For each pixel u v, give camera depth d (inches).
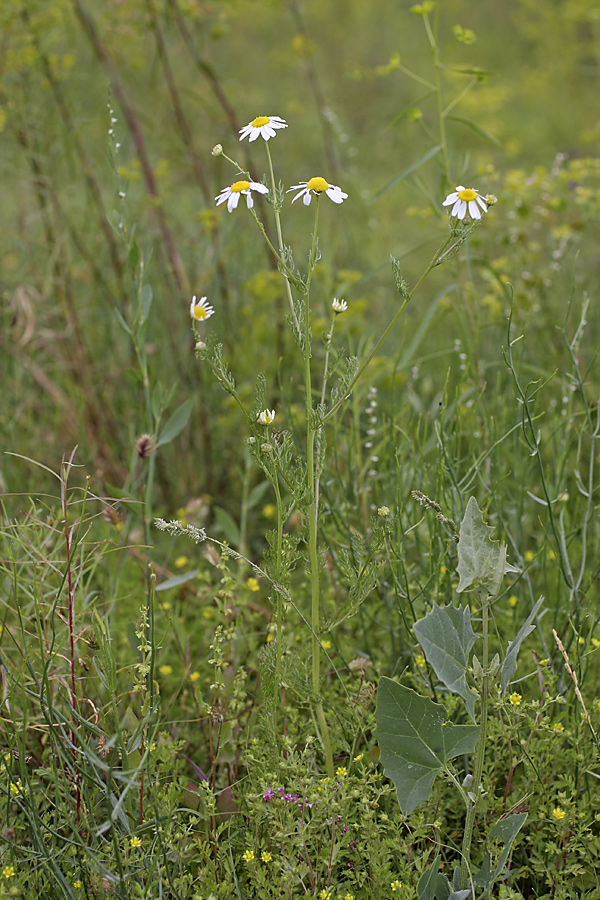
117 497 48.4
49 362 66.6
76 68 74.5
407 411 53.0
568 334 60.2
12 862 40.2
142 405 54.1
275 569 41.3
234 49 133.3
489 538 39.7
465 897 40.0
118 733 40.4
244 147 68.3
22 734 42.3
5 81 62.6
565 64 131.3
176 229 72.2
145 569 51.1
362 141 118.3
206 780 41.9
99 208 62.6
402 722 40.2
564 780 42.5
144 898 39.5
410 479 48.3
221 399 64.3
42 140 63.2
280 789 41.3
